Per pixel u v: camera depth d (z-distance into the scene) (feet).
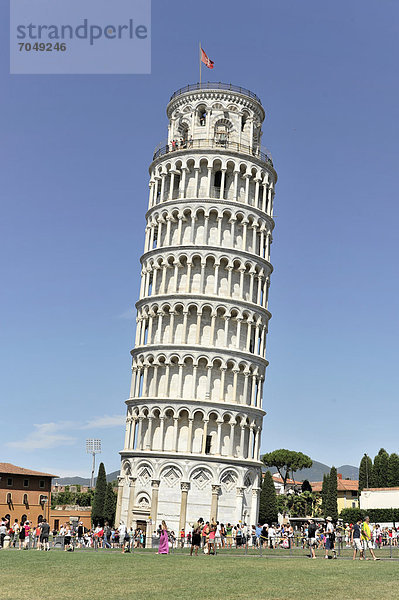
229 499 259.39
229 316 274.57
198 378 268.82
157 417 268.62
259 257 288.10
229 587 99.76
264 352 288.92
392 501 368.68
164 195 297.12
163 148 306.14
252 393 278.05
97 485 411.13
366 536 158.61
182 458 257.14
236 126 301.22
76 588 98.84
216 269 276.82
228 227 285.84
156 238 305.53
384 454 432.25
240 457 265.34
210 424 265.54
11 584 103.14
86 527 412.98
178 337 273.75
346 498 499.92
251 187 297.12
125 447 276.00
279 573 118.62
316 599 89.76
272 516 391.24
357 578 112.37
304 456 498.69
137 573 117.08
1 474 396.16
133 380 283.18
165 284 281.74
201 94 302.04
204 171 289.74
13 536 223.30
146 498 258.98
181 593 93.86
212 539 184.44
